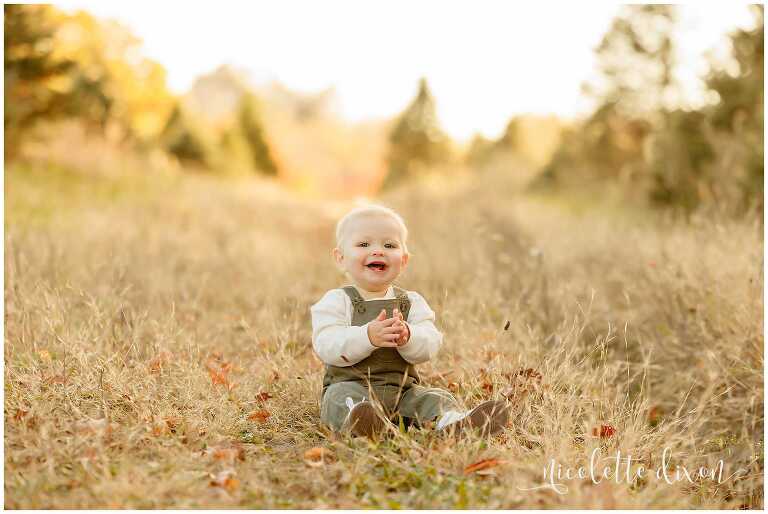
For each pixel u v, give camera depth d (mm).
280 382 3756
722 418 3818
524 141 35375
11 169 13203
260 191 24062
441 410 3082
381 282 3412
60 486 2553
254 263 7379
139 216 10695
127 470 2584
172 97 26797
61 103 15672
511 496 2523
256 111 41531
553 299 4770
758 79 10812
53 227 7969
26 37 13930
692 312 4359
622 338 4488
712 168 9641
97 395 3348
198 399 3404
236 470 2764
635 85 26297
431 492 2566
